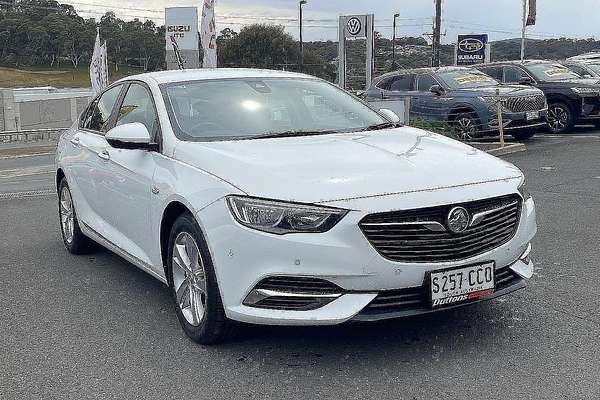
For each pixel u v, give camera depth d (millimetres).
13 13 87062
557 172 11242
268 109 5379
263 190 3955
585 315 4809
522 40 34062
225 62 62812
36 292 5754
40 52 87375
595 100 16469
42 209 9664
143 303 5398
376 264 3830
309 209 3836
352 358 4195
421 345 4352
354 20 20875
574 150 13891
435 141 4965
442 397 3672
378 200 3863
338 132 5195
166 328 4828
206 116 5156
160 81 5598
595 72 18734
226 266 4043
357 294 3855
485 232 4129
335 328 4664
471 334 4508
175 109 5176
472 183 4148
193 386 3906
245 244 3936
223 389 3857
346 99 5977
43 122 41312
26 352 4473
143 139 4938
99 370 4160
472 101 14672
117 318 5066
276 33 62125
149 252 5082
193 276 4477
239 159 4320
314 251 3799
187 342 4547
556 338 4410
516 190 4270
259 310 3949
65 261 6750
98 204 6082
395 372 3984
